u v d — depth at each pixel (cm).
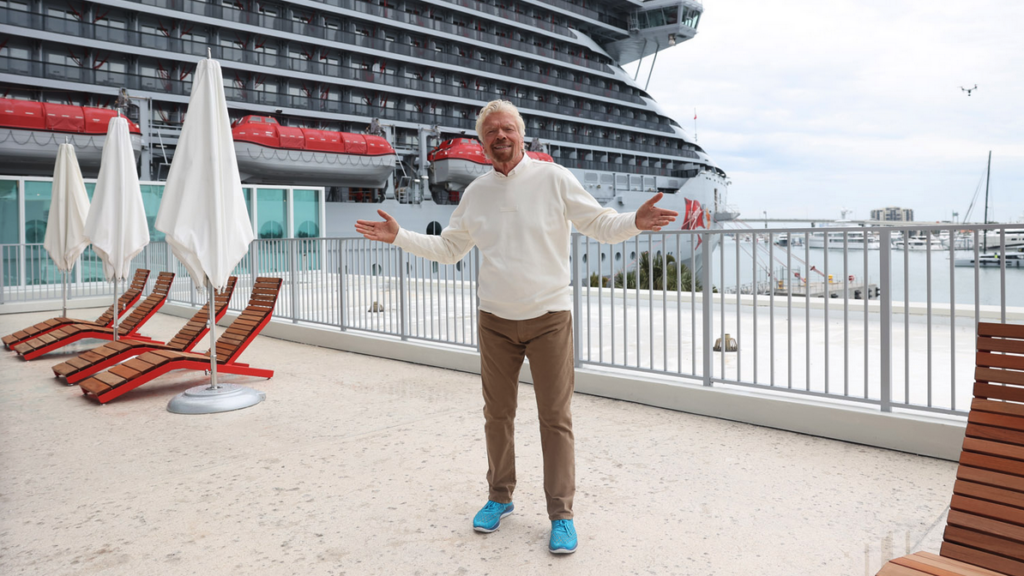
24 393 581
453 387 566
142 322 837
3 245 1298
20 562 251
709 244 455
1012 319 723
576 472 342
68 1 3105
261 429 446
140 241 717
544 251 253
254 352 778
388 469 355
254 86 3572
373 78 4000
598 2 6119
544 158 3903
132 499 318
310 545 261
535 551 252
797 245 675
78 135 2450
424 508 298
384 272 738
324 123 3819
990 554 158
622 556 246
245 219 518
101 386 539
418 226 3612
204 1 3456
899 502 294
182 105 3334
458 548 256
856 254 3788
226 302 716
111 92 3059
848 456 360
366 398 532
